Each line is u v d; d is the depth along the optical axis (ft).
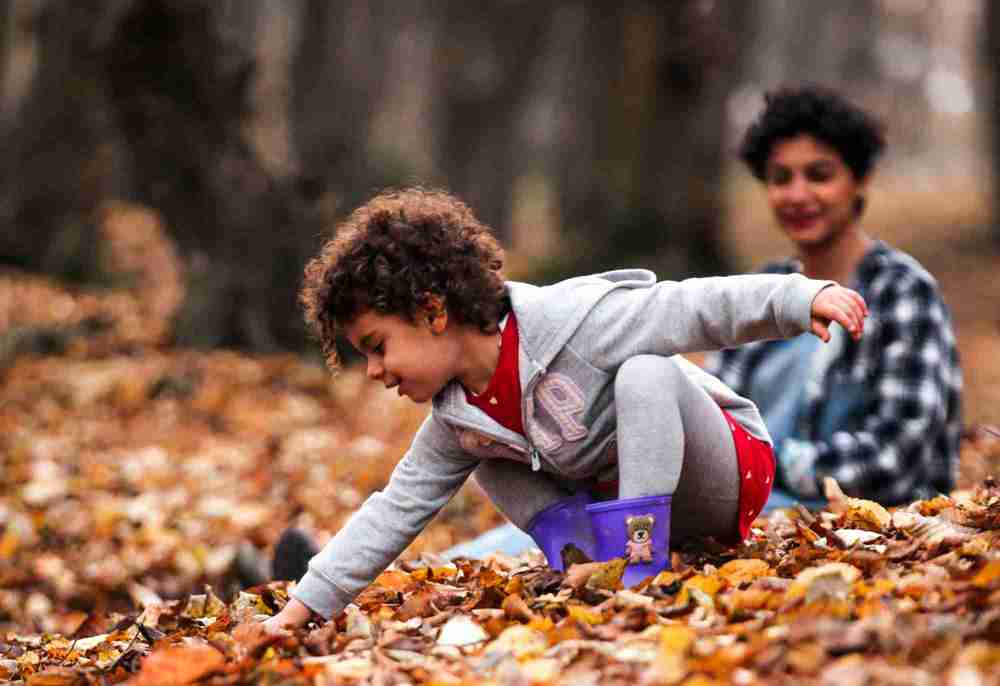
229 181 51.24
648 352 14.69
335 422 44.42
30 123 78.02
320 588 15.76
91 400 45.44
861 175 23.30
